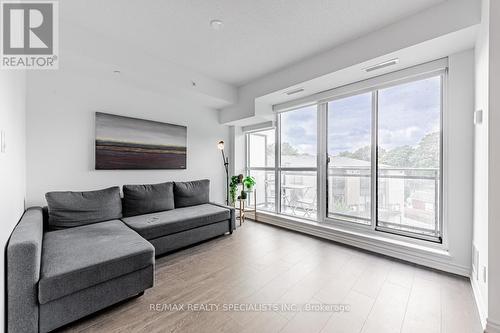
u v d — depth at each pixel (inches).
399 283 79.7
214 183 174.1
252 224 159.0
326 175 135.7
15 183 68.8
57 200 92.7
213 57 115.0
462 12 71.7
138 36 96.3
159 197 125.0
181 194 137.9
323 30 92.0
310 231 135.0
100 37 94.7
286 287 77.4
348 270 89.4
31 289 52.7
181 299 70.6
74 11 80.4
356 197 122.3
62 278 56.0
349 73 106.6
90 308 60.7
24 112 89.6
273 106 160.4
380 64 97.2
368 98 116.6
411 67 98.7
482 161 66.2
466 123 83.4
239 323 60.0
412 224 104.0
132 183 128.1
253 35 95.7
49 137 100.5
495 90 56.4
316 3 76.7
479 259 69.5
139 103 130.0
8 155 58.7
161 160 139.6
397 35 85.5
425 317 62.1
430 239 97.5
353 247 114.1
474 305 67.2
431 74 95.3
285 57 114.6
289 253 106.7
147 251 71.9
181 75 125.0
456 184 85.9
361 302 69.0
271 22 87.0
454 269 85.9
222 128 178.9
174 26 89.4
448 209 88.6
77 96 107.9
